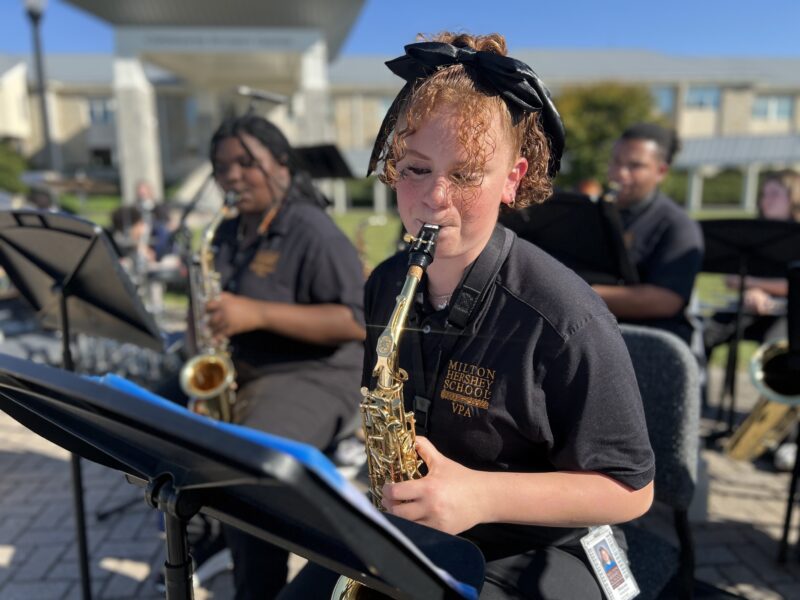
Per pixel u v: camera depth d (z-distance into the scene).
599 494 1.13
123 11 15.52
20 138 31.45
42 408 1.07
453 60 1.11
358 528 0.70
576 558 1.33
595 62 35.94
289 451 0.67
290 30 15.81
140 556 2.82
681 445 1.69
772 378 2.61
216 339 2.47
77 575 2.69
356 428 2.47
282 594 1.40
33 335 5.11
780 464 3.61
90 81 32.84
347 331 2.27
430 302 1.31
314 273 2.30
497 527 1.32
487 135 1.06
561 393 1.13
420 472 1.35
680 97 31.59
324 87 16.00
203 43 15.85
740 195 28.02
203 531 2.57
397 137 1.10
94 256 1.95
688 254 2.88
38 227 1.99
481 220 1.13
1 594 2.57
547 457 1.23
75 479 2.15
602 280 2.75
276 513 0.97
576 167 21.86
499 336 1.17
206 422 0.70
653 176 3.03
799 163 26.25
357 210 28.03
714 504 3.25
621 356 1.14
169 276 6.10
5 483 3.54
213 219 2.54
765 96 33.06
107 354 5.33
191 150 31.61
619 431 1.13
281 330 2.25
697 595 1.71
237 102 23.95
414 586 0.79
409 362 1.30
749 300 4.04
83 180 10.38
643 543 1.69
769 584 2.60
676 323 2.96
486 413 1.18
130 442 0.97
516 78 1.06
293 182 2.52
